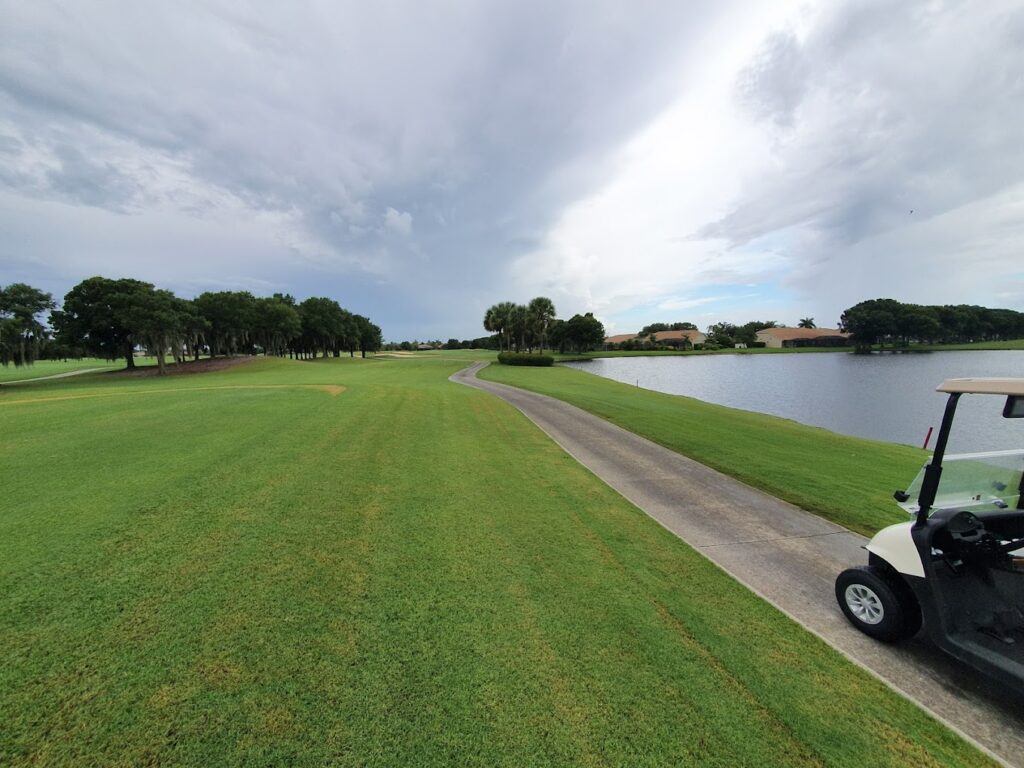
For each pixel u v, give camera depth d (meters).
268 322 68.81
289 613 3.81
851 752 2.71
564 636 3.67
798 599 4.43
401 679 3.12
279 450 8.98
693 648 3.59
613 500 7.23
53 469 7.30
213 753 2.52
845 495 7.74
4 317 33.53
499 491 7.41
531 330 78.06
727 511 6.89
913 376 45.44
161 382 32.88
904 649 3.70
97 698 2.84
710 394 33.41
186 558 4.62
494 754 2.59
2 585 3.99
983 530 3.69
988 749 2.76
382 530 5.62
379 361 72.50
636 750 2.65
